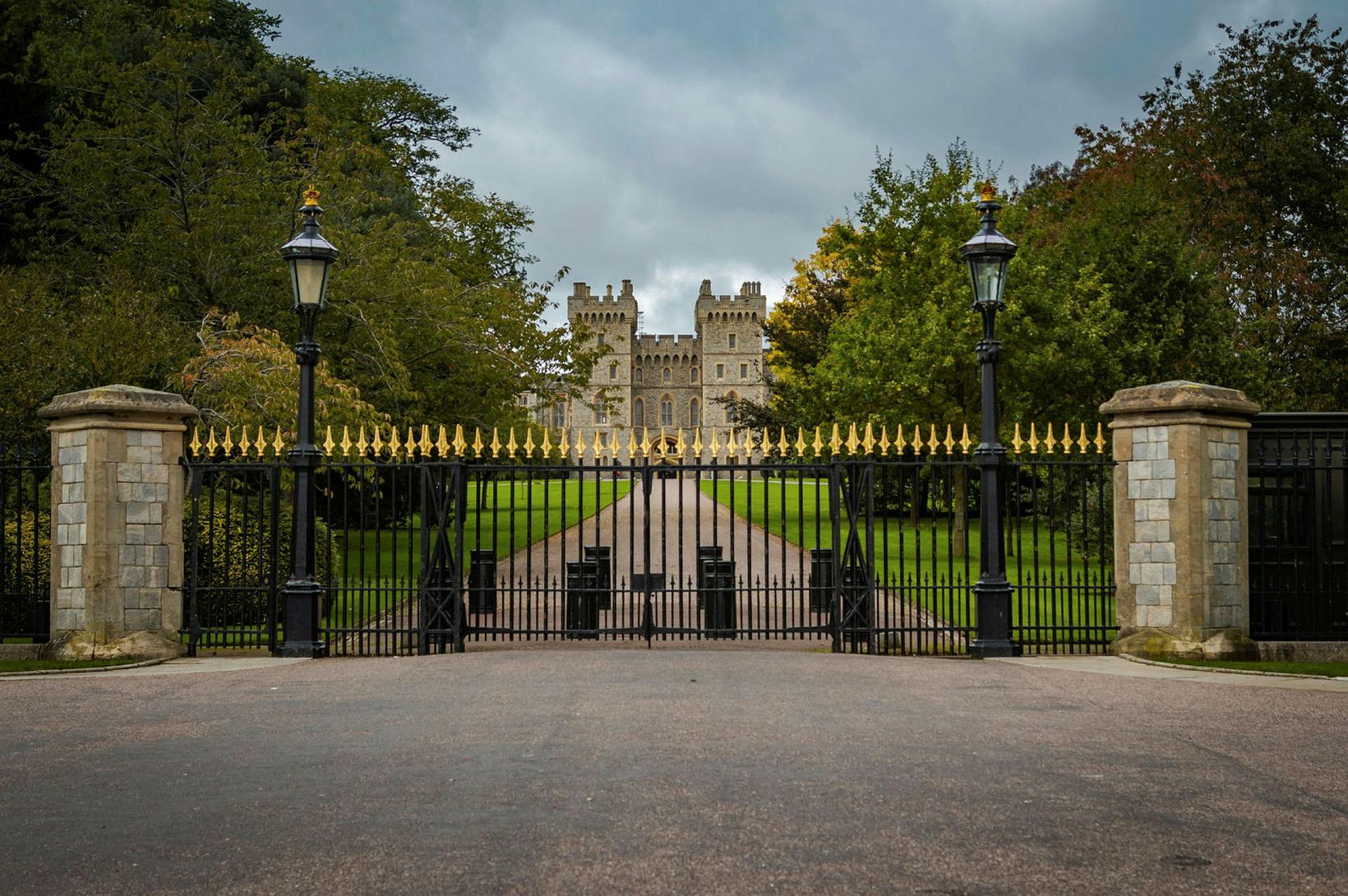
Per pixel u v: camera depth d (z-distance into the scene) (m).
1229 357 25.52
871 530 11.48
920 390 22.75
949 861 4.86
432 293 21.88
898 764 6.43
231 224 20.14
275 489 11.55
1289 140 34.59
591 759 6.56
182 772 6.36
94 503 11.20
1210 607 11.11
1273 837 5.20
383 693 8.84
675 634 12.23
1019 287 22.95
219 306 20.33
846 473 11.91
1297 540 11.78
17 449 11.78
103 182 20.81
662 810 5.55
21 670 10.30
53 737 7.30
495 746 6.91
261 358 15.47
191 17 27.02
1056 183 33.47
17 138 21.95
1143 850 5.02
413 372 23.52
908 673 9.81
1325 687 9.11
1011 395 23.31
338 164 22.83
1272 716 7.87
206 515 13.55
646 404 123.25
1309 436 11.58
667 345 123.62
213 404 15.78
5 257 22.38
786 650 11.81
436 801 5.74
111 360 15.91
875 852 4.96
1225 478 11.32
